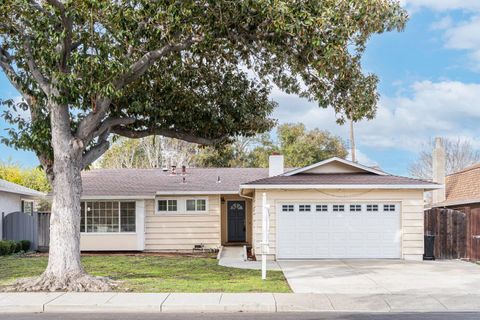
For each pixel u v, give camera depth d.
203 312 11.76
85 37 13.91
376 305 12.26
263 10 13.35
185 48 15.77
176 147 55.62
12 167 43.38
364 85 15.91
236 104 19.25
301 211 21.97
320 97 16.12
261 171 30.33
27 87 15.73
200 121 19.05
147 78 18.03
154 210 26.80
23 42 15.33
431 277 16.55
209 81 19.08
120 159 55.72
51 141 15.59
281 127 51.84
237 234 28.81
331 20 13.27
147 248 26.62
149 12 13.84
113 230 26.31
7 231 26.91
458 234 22.31
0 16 14.92
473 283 15.31
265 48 16.11
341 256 21.88
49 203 35.59
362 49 15.34
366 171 23.27
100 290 13.92
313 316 11.15
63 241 14.66
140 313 11.69
